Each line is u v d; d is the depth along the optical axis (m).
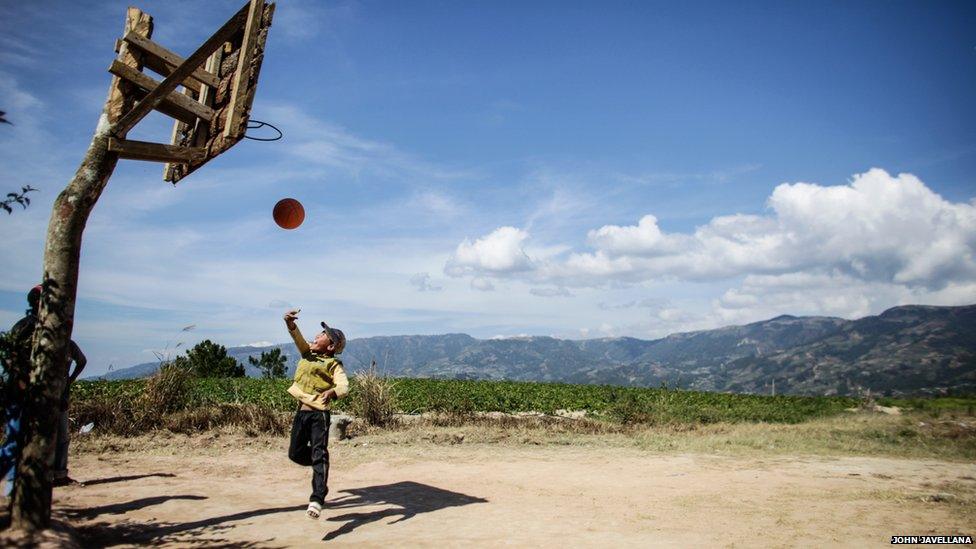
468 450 10.75
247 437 11.05
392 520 5.46
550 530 5.12
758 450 11.64
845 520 5.70
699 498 6.86
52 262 4.31
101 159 4.50
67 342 4.34
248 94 4.63
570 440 12.49
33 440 4.12
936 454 11.73
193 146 5.20
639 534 5.02
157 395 12.06
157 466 8.42
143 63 4.98
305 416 5.52
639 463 9.64
